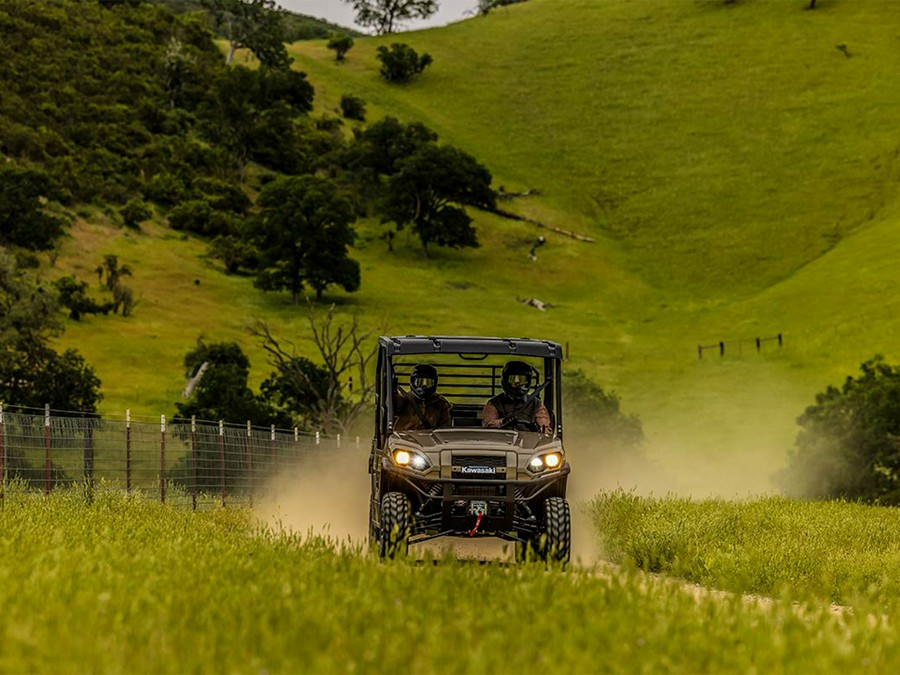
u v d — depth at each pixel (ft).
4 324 567.59
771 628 52.26
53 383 569.23
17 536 82.64
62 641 41.63
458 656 43.09
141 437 199.21
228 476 228.43
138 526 108.06
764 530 131.95
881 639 50.83
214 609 50.24
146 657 41.16
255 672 40.04
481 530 104.42
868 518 159.43
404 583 61.67
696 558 104.32
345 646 44.80
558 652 43.47
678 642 47.26
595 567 69.56
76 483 167.43
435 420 112.16
